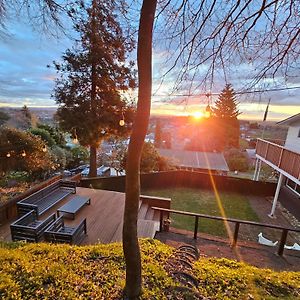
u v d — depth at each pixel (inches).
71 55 342.6
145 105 60.3
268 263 171.6
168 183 457.7
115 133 388.8
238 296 88.4
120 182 377.4
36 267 92.8
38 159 399.9
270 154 387.9
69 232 171.0
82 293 77.3
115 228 205.9
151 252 121.5
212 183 454.0
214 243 197.8
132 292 73.4
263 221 325.1
